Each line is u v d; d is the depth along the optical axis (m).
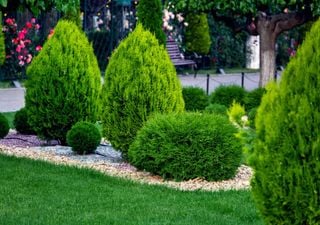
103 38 22.64
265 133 4.52
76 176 8.27
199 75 23.45
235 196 7.45
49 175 8.24
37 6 9.12
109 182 8.03
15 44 19.59
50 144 10.66
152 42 9.10
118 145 9.15
